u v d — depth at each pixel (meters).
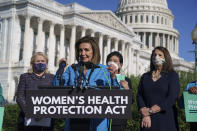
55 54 88.25
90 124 6.96
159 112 8.30
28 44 71.69
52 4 79.06
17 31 74.81
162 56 8.94
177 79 8.64
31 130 10.02
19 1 73.06
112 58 12.09
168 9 162.75
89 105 6.56
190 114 8.73
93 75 7.48
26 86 10.81
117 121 10.67
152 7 156.88
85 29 84.31
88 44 7.82
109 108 6.48
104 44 101.94
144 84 8.95
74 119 6.76
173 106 8.60
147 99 8.77
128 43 103.44
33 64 10.86
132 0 162.00
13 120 20.02
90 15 85.75
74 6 81.69
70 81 7.69
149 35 153.50
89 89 6.58
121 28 100.31
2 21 75.94
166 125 8.17
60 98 6.66
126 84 9.27
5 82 72.06
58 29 86.69
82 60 7.82
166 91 8.55
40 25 75.06
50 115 6.65
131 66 108.94
